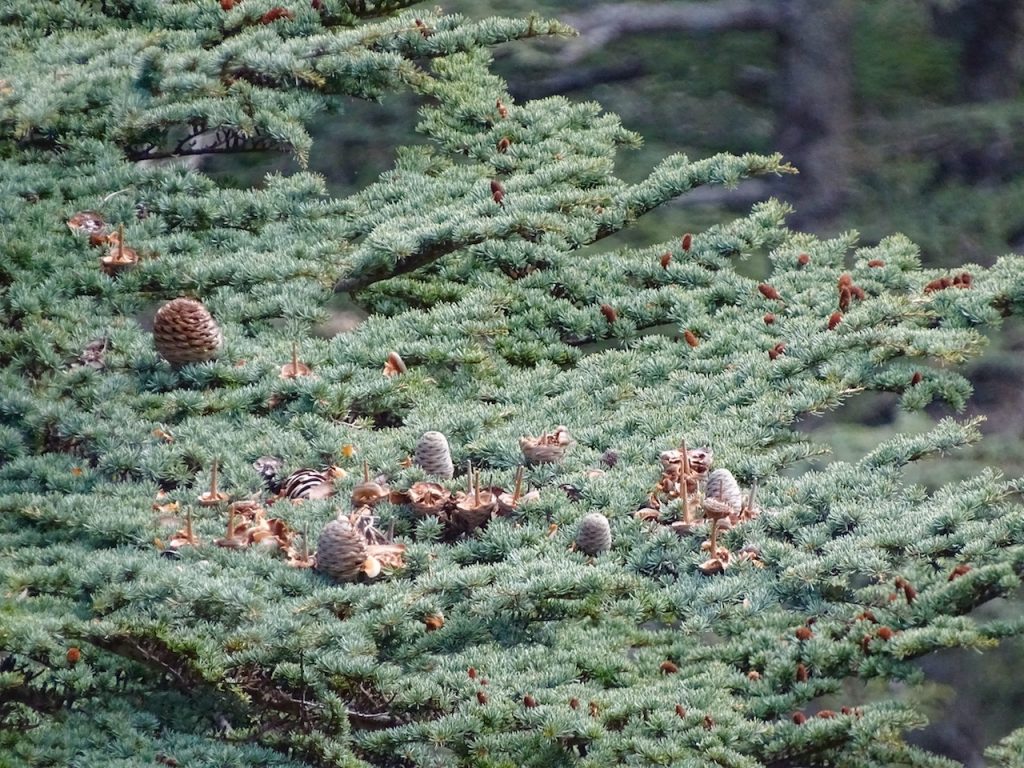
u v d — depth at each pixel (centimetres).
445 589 947
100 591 907
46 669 892
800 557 997
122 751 824
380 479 1109
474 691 891
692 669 933
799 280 1445
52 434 1170
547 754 854
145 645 871
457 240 1402
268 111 1617
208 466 1121
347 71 1692
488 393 1277
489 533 1037
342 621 911
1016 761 842
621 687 921
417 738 858
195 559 987
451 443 1177
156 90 1645
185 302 1252
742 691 909
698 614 955
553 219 1429
